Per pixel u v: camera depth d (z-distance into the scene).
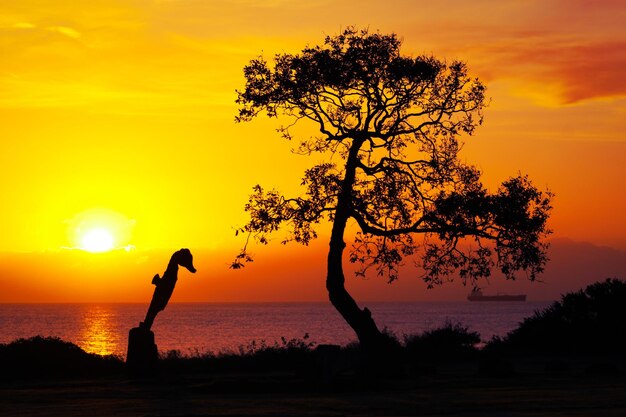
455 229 34.28
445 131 35.28
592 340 45.94
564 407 21.31
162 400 24.12
